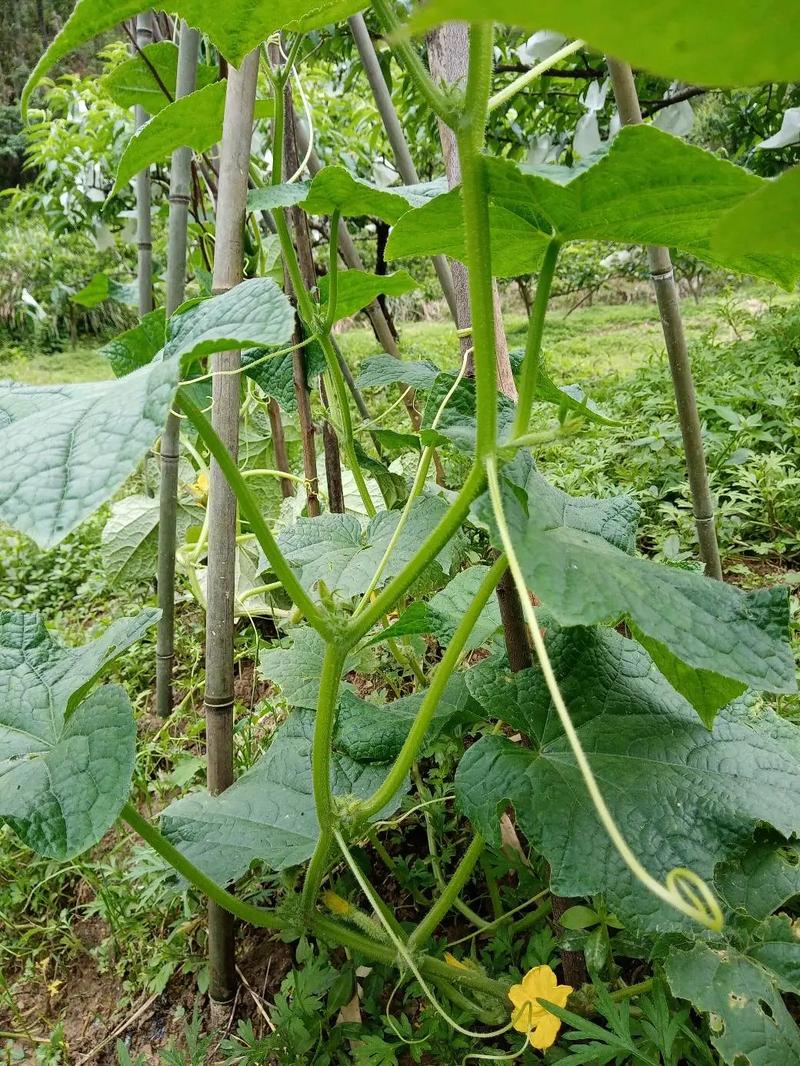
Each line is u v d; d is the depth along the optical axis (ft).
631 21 0.35
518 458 1.13
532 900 1.59
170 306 2.36
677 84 4.20
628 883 1.11
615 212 0.92
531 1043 1.28
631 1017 1.36
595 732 1.30
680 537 3.09
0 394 1.03
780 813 1.17
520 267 1.29
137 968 1.83
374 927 1.48
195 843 1.49
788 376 4.75
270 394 2.28
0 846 2.15
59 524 0.71
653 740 1.28
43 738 1.35
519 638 1.42
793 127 2.85
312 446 2.37
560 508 1.21
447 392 1.63
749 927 1.19
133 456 0.74
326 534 1.85
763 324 6.04
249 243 2.80
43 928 1.93
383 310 2.85
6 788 1.23
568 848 1.14
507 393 1.59
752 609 0.97
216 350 0.86
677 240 1.04
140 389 0.84
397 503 2.36
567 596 0.84
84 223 5.88
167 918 1.91
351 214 1.79
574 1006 1.35
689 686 1.18
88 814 1.17
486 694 1.34
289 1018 1.46
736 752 1.26
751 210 0.45
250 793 1.61
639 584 0.91
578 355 8.44
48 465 0.77
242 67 1.58
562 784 1.21
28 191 6.48
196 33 2.01
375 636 1.41
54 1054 1.67
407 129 5.89
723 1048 1.07
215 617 1.61
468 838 1.86
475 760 1.29
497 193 0.94
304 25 1.37
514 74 4.60
